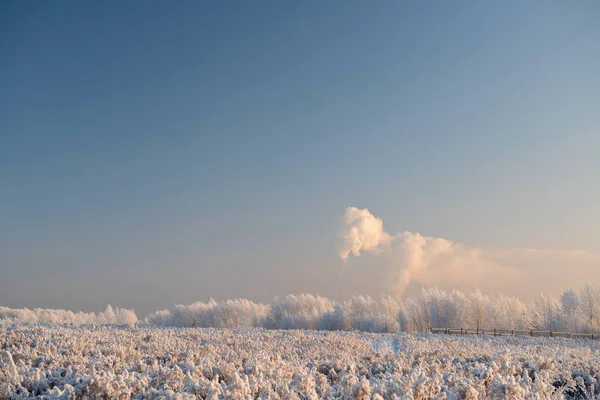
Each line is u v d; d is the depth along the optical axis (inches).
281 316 3991.1
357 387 285.7
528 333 1856.5
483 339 1343.5
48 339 653.3
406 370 454.6
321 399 317.1
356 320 3100.4
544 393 323.0
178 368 374.9
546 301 3169.3
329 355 650.2
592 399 404.5
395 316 3661.4
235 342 776.9
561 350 827.4
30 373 380.8
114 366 444.5
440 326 3376.0
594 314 2923.2
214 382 308.5
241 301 4522.6
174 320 4409.5
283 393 305.1
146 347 629.6
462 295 3444.9
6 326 890.1
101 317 5290.4
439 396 292.7
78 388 303.9
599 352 893.8
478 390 322.0
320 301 4124.0
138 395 294.2
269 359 462.0
